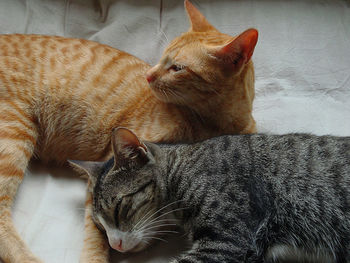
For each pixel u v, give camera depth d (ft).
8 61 1.96
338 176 1.57
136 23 2.48
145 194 1.62
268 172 1.60
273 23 2.48
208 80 1.80
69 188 1.94
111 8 2.50
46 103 1.96
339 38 2.45
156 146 1.72
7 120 1.87
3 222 1.71
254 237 1.51
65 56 2.02
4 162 1.81
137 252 1.69
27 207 1.83
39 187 1.92
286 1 2.52
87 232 1.73
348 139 1.67
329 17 2.50
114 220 1.61
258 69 2.40
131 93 1.96
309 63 2.40
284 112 2.26
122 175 1.62
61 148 2.03
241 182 1.56
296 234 1.57
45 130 1.99
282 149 1.65
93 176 1.71
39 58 1.99
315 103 2.30
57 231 1.76
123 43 2.47
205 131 1.95
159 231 1.69
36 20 2.45
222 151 1.64
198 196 1.56
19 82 1.94
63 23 2.47
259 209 1.53
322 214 1.55
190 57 1.80
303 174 1.59
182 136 1.91
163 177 1.66
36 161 2.04
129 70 2.03
